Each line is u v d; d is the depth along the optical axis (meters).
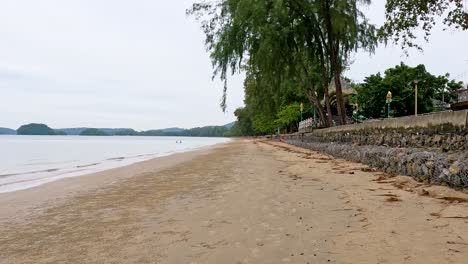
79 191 8.70
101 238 4.38
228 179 9.74
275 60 20.17
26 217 5.85
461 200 5.06
